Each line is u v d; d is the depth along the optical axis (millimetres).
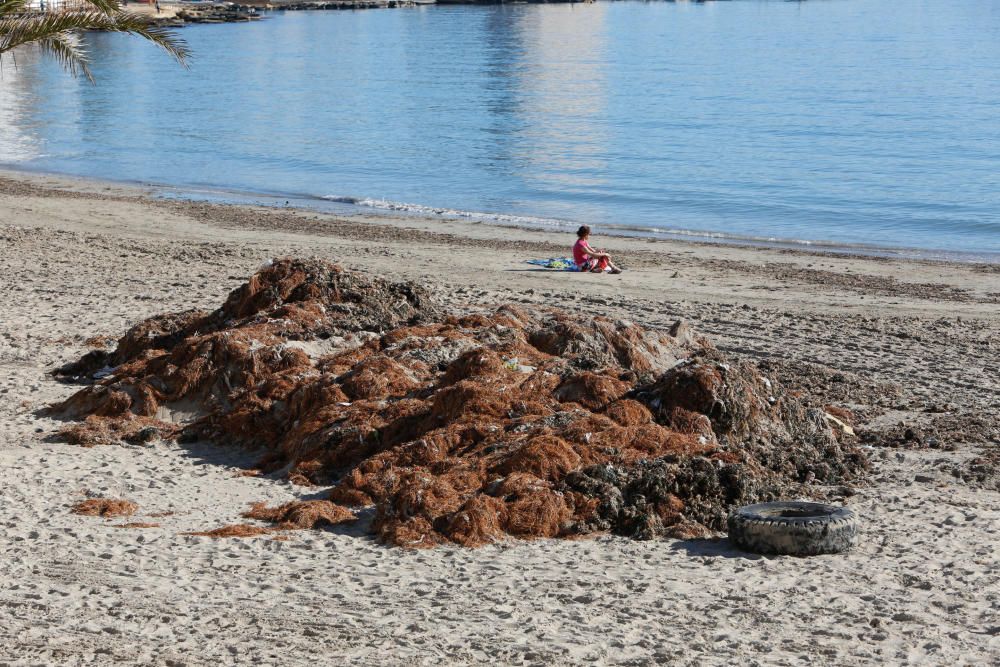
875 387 16031
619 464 10898
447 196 38219
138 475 12016
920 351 18469
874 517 10688
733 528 9820
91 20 14297
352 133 54781
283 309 16312
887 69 84750
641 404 12078
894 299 23000
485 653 7184
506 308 16531
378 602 8266
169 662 6840
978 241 31391
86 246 27203
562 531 10203
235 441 13312
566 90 74250
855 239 31578
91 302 20984
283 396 13586
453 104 67000
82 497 11156
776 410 12398
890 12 162000
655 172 42844
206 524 10430
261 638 7371
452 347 14742
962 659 7297
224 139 52812
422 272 24938
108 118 61156
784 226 33375
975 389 16047
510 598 8406
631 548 9797
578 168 43750
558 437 11242
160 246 27453
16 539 9672
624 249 28875
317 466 11984
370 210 35375
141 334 16703
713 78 80938
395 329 16016
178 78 85500
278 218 32750
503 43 118562
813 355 18109
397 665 6934
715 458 11078
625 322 15531
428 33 133750
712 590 8648
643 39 122688
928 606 8312
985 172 42469
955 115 58875
